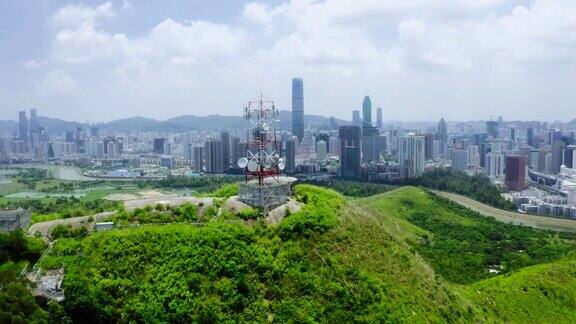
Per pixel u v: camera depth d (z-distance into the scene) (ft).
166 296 176.96
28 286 171.73
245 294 184.24
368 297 198.70
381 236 262.06
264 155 253.24
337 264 205.98
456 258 536.01
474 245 619.26
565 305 368.27
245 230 208.95
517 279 392.68
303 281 192.95
